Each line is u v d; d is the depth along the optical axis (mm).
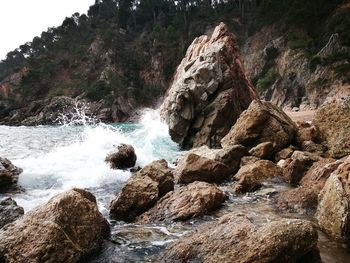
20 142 26016
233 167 12125
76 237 6090
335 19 55375
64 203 6289
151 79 89812
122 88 83312
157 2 110812
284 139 14539
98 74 92188
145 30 105000
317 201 8273
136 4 115312
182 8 104688
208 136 19547
